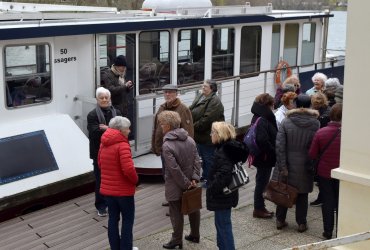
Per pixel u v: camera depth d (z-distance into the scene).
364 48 4.29
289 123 6.14
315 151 6.05
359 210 4.48
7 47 7.36
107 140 5.50
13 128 7.50
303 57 13.12
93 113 6.83
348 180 4.47
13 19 8.40
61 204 7.70
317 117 6.37
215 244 6.20
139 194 8.03
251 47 11.41
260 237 6.35
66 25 7.88
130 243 5.70
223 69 10.80
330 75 13.55
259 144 6.53
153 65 9.40
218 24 10.29
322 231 6.50
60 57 8.09
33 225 6.94
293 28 12.60
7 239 6.52
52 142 7.80
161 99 9.30
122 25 8.62
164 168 5.83
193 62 10.11
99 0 20.83
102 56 8.66
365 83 4.32
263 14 11.52
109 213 5.68
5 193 7.11
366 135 4.36
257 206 6.91
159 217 7.11
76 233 6.67
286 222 6.71
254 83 11.57
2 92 7.38
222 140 5.25
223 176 5.20
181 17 9.88
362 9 4.26
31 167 7.46
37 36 7.54
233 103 10.55
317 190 8.00
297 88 8.66
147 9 11.29
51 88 8.02
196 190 5.77
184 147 5.69
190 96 9.88
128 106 8.96
